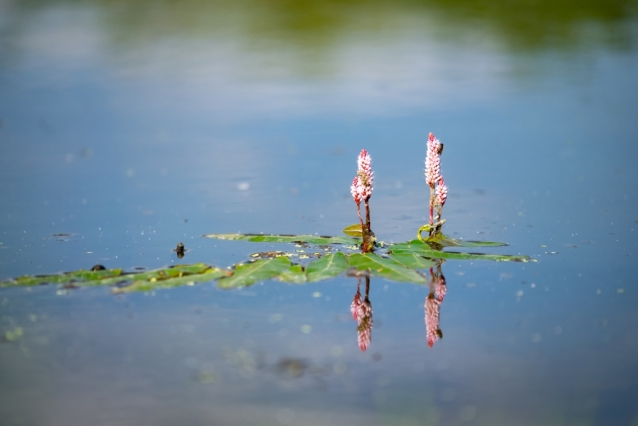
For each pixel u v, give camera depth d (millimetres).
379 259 8203
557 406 5312
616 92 18359
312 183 12258
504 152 14008
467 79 20312
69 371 5809
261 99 18594
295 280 7641
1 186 12055
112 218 10305
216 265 8203
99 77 20906
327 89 19484
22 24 28047
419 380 5664
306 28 27578
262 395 5461
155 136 15484
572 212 10375
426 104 17859
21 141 15062
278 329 6523
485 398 5414
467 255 8406
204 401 5375
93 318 6746
